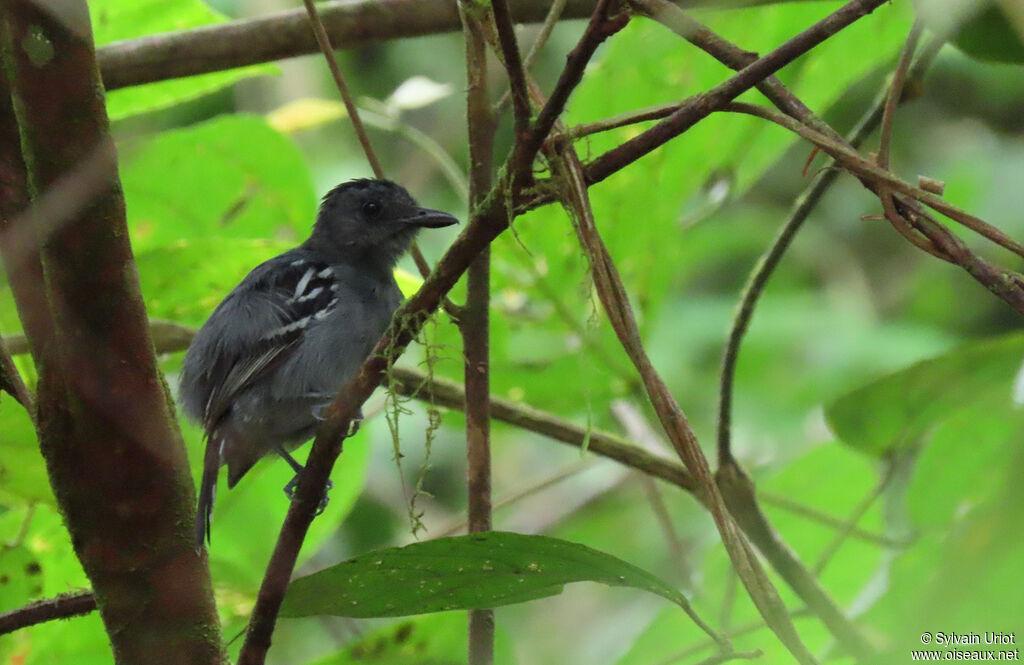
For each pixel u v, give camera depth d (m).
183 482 5.12
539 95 5.16
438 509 14.19
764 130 9.02
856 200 16.58
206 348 8.48
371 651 7.63
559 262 9.12
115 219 4.58
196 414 8.51
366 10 8.32
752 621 7.91
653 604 13.15
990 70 15.10
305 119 10.62
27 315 4.89
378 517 13.74
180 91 9.80
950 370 7.41
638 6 5.15
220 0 14.61
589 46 3.95
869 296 15.85
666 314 15.18
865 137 7.10
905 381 7.51
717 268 16.19
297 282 8.83
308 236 10.55
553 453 15.34
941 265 15.60
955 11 6.12
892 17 9.02
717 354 14.88
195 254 8.73
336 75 7.25
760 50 9.27
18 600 8.54
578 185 4.46
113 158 4.53
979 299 15.25
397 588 5.02
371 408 9.56
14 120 4.94
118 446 4.89
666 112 4.51
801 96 9.74
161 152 9.79
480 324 6.76
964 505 7.76
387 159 15.22
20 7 4.21
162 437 4.97
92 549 5.06
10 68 4.34
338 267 9.20
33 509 8.10
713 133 8.85
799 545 9.75
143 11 9.59
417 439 14.36
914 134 15.32
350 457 9.52
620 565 4.78
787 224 7.30
